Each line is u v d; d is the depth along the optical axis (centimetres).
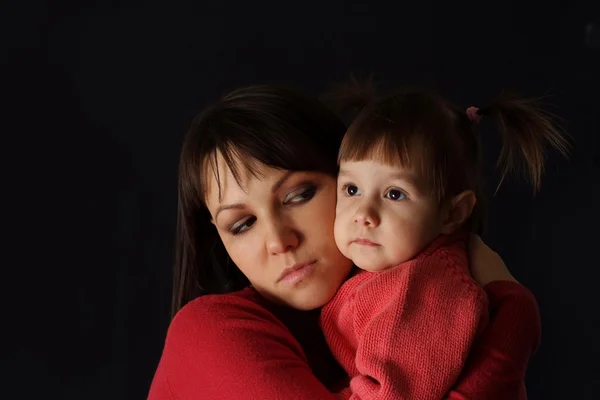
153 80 232
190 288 141
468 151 121
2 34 231
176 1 231
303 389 106
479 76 229
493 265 118
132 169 235
